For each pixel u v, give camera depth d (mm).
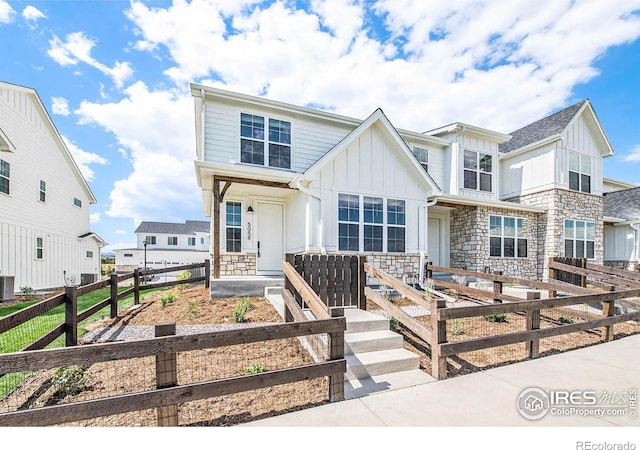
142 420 2803
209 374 3541
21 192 12242
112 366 3734
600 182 14562
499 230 12453
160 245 37594
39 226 13469
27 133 12648
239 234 9648
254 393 3291
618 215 16016
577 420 2826
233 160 9180
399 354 4188
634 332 6246
